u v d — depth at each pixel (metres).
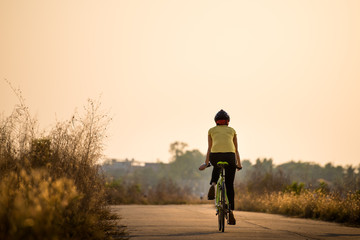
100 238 14.59
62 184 13.03
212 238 16.48
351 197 32.75
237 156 19.44
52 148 18.55
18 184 14.16
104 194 22.03
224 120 19.53
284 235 18.52
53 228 11.03
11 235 9.41
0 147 17.02
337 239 17.77
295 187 48.66
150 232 18.62
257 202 48.50
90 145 19.11
